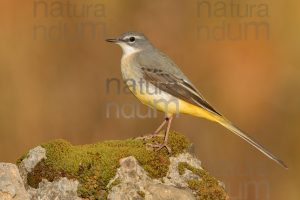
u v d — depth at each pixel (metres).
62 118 16.94
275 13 18.86
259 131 17.91
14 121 16.75
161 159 10.16
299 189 17.44
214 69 18.12
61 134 16.86
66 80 17.30
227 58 18.20
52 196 9.87
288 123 18.02
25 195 9.78
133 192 9.73
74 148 10.22
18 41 17.58
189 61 18.14
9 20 17.73
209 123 16.94
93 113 17.08
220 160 16.91
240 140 17.02
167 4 18.39
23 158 10.28
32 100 16.97
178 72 12.36
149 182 9.91
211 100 17.95
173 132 10.83
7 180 9.72
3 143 16.58
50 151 10.12
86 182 9.84
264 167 17.23
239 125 17.86
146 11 18.36
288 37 18.72
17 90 17.02
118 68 17.58
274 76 18.27
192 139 16.91
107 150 10.13
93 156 10.02
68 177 9.91
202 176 10.17
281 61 18.45
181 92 12.15
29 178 10.02
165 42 18.23
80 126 16.94
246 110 17.95
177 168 10.18
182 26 18.31
